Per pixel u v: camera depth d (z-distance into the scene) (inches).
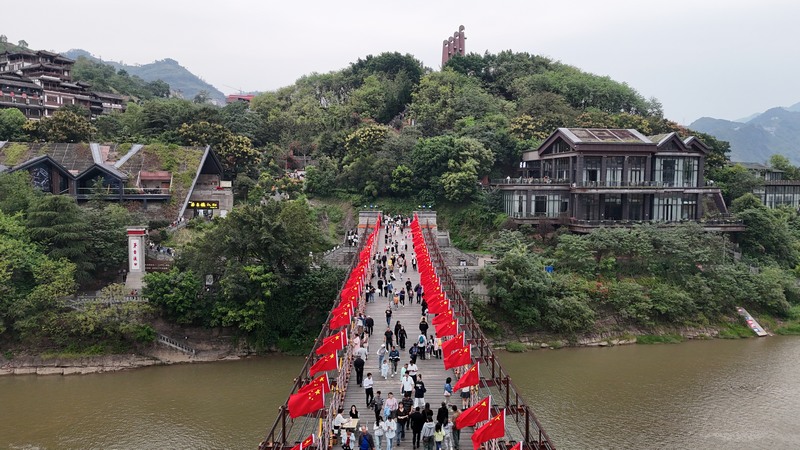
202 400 2026.3
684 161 3619.6
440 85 5088.6
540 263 2891.2
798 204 4190.5
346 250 3142.2
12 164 3545.8
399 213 3796.8
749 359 2495.1
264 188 3887.8
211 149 3821.4
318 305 2605.8
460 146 3784.5
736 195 3949.3
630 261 3078.2
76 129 3988.7
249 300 2513.5
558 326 2711.6
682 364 2420.0
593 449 1672.0
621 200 3472.0
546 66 5944.9
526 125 4279.0
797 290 3149.6
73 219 2652.6
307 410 1047.0
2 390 2156.7
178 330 2532.0
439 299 1717.5
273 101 5521.7
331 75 6043.3
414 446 1106.1
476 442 964.0
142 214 3240.7
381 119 5108.3
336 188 4003.4
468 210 3659.0
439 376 1453.0
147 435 1758.1
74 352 2391.7
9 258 2433.6
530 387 2124.8
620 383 2181.3
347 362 1448.1
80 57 7844.5
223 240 2527.1
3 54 5718.5
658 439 1742.1
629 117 4429.1
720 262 3129.9
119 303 2484.0
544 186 3459.6
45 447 1694.1
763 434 1787.6
